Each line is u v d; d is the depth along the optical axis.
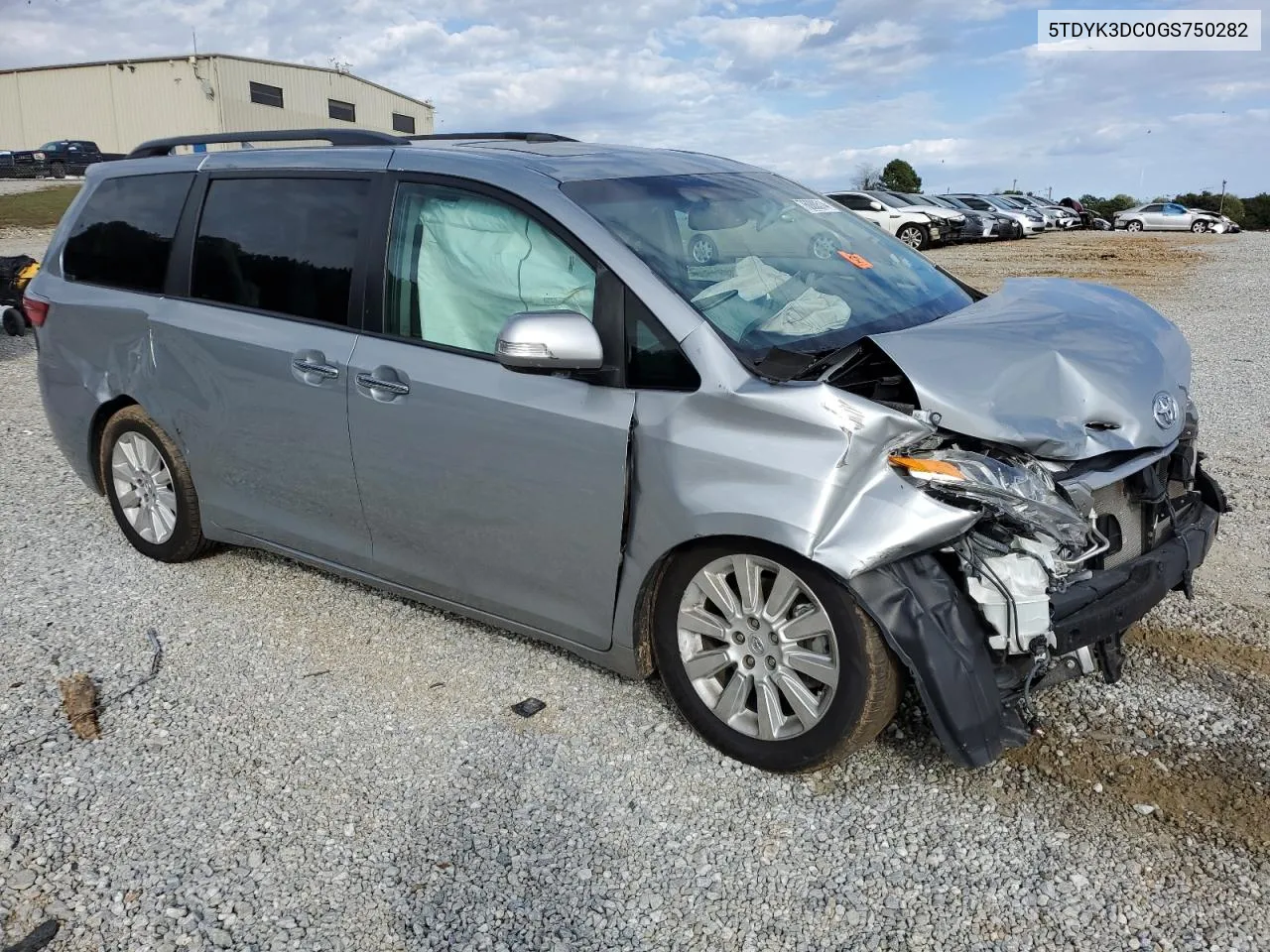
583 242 3.31
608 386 3.23
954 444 2.92
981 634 2.87
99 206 4.89
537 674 3.83
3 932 2.61
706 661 3.27
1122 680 3.65
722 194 3.87
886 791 3.10
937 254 25.16
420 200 3.74
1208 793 3.03
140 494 4.88
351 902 2.71
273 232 4.16
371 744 3.41
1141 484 3.23
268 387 4.09
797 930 2.59
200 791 3.17
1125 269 20.06
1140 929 2.54
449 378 3.55
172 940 2.58
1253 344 10.77
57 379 5.01
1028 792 3.07
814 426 2.87
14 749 3.39
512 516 3.50
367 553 4.03
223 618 4.34
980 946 2.52
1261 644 3.91
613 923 2.63
